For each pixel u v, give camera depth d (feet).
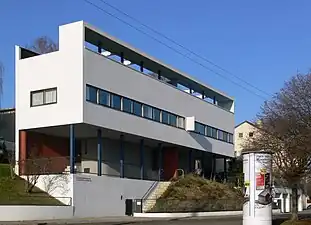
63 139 141.28
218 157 206.49
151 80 149.69
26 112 125.70
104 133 136.87
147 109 146.82
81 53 119.24
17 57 128.16
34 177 114.93
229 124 206.59
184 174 170.91
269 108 97.04
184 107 169.17
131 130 137.90
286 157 86.99
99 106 124.36
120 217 120.67
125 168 155.43
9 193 107.96
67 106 119.75
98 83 124.47
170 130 159.22
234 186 181.27
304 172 86.84
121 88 134.41
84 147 148.87
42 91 124.26
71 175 113.19
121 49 141.08
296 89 85.25
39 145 131.75
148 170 169.68
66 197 112.47
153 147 171.73
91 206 117.80
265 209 71.05
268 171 71.77
